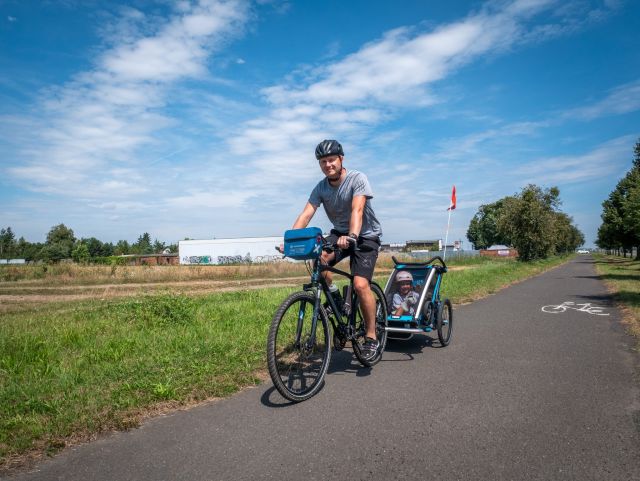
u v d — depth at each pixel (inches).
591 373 175.2
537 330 271.4
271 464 104.4
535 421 126.4
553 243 1514.5
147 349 212.8
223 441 117.6
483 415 131.5
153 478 99.3
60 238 4660.4
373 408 139.3
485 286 549.0
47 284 957.2
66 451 113.6
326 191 180.9
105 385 161.3
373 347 179.5
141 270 1162.0
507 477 96.0
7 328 278.2
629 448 108.7
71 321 301.4
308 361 180.9
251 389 160.6
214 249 2637.8
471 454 106.9
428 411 135.6
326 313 166.4
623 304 386.0
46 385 160.2
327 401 146.9
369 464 103.0
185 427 127.5
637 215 796.0
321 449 111.4
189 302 331.0
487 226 4205.2
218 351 203.0
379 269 1353.3
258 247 2613.2
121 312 314.8
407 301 221.8
